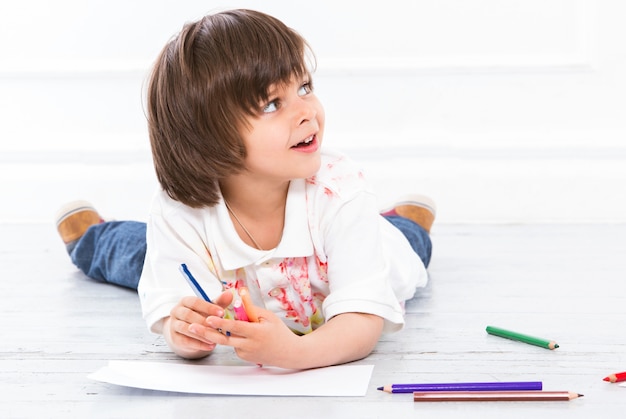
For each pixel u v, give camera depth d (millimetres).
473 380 1373
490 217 2650
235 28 1335
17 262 2229
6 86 2742
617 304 1756
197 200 1412
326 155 1492
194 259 1459
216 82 1311
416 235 1949
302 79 1341
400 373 1405
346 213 1427
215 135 1332
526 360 1457
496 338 1573
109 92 2734
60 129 2760
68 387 1392
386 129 2686
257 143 1327
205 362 1481
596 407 1251
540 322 1657
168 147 1382
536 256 2170
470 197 2648
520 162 2637
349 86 2672
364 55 2668
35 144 2758
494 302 1792
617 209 2605
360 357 1448
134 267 1900
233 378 1372
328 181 1440
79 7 2707
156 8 2695
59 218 2064
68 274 2104
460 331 1615
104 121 2748
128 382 1339
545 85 2621
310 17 2654
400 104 2672
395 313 1450
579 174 2609
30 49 2734
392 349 1522
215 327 1271
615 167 2604
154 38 2713
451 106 2662
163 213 1459
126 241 1938
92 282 2031
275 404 1281
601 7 2576
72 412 1290
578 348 1511
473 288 1898
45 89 2742
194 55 1335
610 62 2594
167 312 1430
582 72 2605
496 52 2639
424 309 1757
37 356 1538
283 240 1433
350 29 2654
